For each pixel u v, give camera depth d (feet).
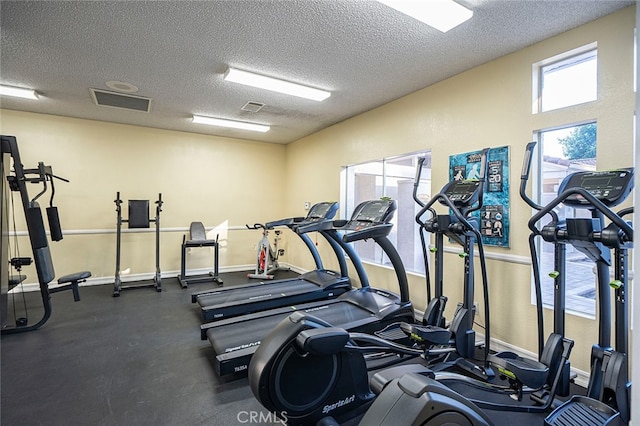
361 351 7.25
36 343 10.82
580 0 7.53
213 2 7.77
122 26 8.80
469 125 11.23
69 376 8.79
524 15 8.11
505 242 10.14
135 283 18.66
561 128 9.25
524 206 9.75
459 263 11.62
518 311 9.87
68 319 13.08
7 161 13.15
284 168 24.21
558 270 7.25
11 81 12.59
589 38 8.40
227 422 7.03
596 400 6.43
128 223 18.48
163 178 20.17
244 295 14.10
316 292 14.75
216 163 21.74
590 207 6.65
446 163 11.99
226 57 10.55
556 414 6.26
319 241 20.07
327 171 19.08
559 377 7.00
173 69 11.49
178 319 13.20
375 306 11.98
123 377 8.77
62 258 17.75
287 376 6.30
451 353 9.37
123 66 11.26
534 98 9.59
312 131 20.22
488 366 8.69
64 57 10.60
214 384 8.48
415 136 13.29
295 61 10.78
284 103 14.94
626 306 6.35
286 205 23.97
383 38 9.30
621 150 7.84
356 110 15.90
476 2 7.59
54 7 7.96
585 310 9.12
